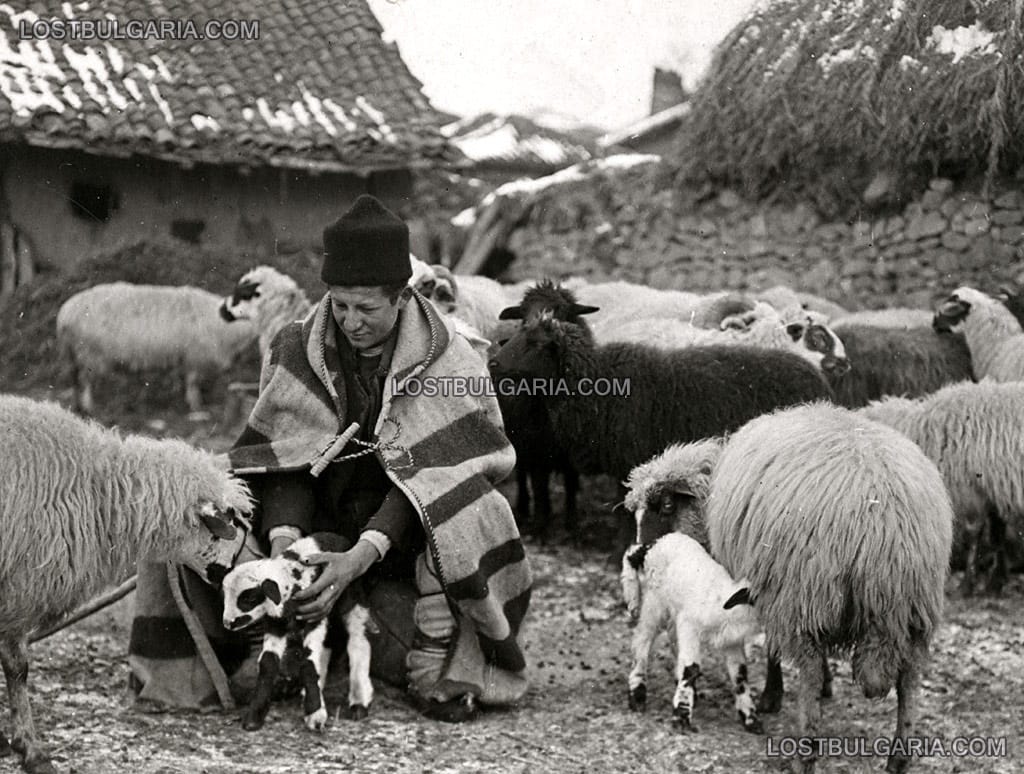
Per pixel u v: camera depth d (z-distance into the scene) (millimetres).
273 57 18000
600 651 7137
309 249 17328
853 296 14773
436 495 5742
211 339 14234
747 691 5719
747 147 15312
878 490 5051
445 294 10633
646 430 8820
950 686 6492
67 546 4914
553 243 16703
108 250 16438
